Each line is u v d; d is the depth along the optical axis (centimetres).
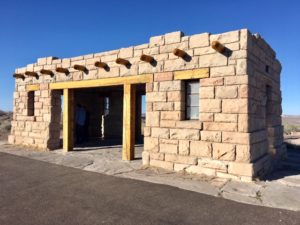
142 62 934
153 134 888
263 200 576
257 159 774
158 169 852
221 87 768
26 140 1352
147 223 468
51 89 1245
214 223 470
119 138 1773
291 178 763
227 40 763
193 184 689
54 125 1270
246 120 726
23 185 690
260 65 849
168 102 863
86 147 1361
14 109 1426
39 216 496
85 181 724
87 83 1102
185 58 835
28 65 1341
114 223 468
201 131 793
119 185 685
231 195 607
